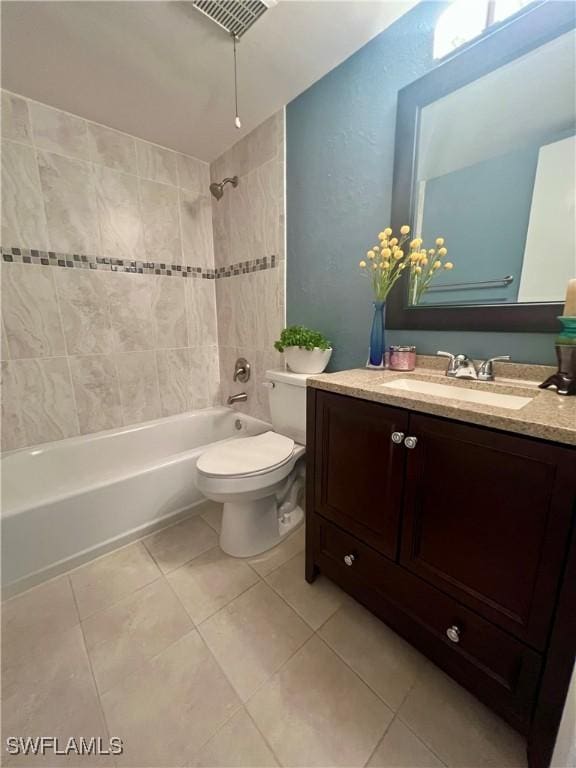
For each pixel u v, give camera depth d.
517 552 0.69
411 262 1.17
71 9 1.06
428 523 0.85
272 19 1.12
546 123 0.90
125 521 1.50
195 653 1.01
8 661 0.98
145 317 2.01
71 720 0.84
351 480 1.03
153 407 2.12
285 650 1.02
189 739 0.80
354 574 1.08
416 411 0.82
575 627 0.62
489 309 1.05
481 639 0.78
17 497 1.57
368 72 1.25
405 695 0.90
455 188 1.09
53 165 1.59
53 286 1.67
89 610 1.16
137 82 1.40
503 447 0.67
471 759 0.77
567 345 0.83
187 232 2.11
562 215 0.90
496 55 0.95
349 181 1.38
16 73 1.33
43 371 1.70
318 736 0.81
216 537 1.57
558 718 0.67
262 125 1.70
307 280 1.64
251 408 2.17
